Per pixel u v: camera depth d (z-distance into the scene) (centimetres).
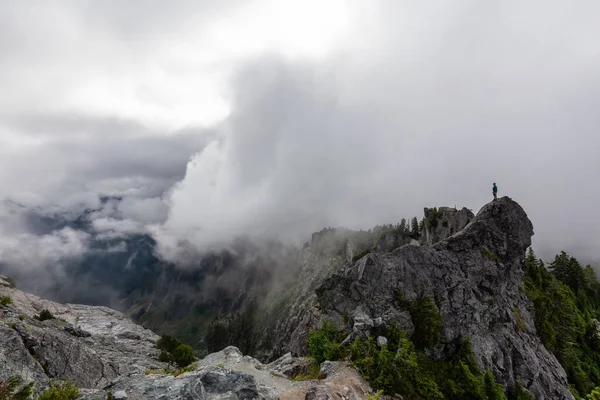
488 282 7931
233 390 3788
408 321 6775
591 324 11569
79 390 3550
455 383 5984
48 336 6606
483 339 7062
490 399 6034
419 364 6031
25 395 3169
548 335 8738
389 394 5116
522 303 8788
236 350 6675
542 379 7062
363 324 6488
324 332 6850
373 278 7775
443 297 7344
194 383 3669
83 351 7100
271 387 4728
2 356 4712
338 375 5238
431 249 8188
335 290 8256
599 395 4309
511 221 8694
